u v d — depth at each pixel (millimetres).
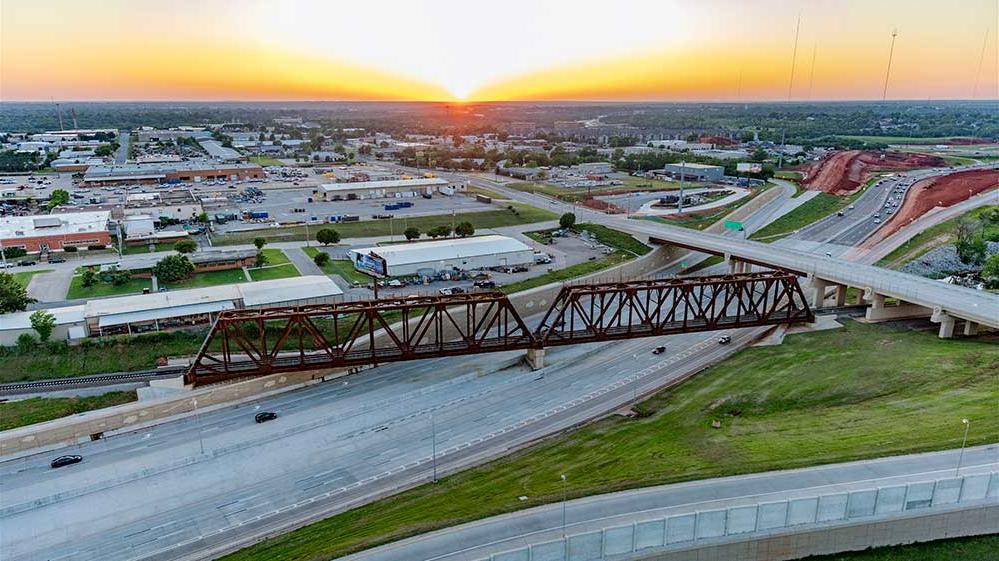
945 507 45031
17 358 76938
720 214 167125
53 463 61062
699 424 65312
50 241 128125
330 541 48031
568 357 87188
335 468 61281
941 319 86188
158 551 49812
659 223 153250
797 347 85125
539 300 106938
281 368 73312
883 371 74625
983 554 43938
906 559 43750
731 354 86000
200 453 63562
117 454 63438
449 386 78875
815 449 55281
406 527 46875
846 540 44375
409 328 90688
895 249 136125
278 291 95438
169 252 129375
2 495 56781
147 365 77562
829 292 112938
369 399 75250
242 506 55469
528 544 42406
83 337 82812
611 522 44938
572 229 153375
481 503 51188
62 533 52219
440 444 65375
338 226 155375
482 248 124438
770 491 47812
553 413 71562
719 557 43344
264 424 69438
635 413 70562
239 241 139625
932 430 57188
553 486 53250
